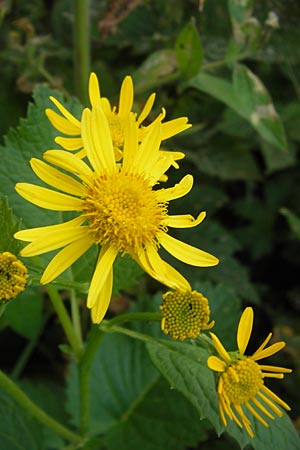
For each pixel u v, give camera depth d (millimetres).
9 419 385
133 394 422
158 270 316
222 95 433
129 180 319
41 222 362
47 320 464
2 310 312
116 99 485
